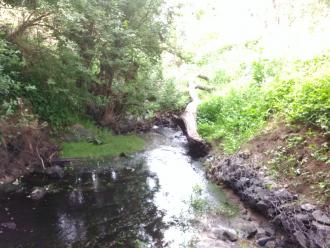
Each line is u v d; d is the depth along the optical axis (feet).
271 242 20.31
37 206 24.31
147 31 40.29
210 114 42.34
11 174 28.12
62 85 34.50
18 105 31.55
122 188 27.86
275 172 24.91
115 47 37.01
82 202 25.25
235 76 55.88
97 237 20.89
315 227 18.66
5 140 28.73
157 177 30.25
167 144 39.75
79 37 35.37
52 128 34.37
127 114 42.70
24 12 31.89
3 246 19.53
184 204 25.41
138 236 21.16
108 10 35.99
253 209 24.16
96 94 39.60
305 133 26.08
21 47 32.01
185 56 48.42
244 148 30.17
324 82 27.71
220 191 27.58
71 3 31.83
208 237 21.16
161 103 45.68
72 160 32.37
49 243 20.02
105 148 35.78
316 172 22.59
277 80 35.81
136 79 40.55
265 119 32.42
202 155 35.73
